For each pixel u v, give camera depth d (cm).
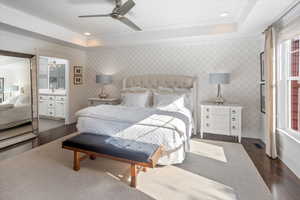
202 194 190
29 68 387
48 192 189
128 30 412
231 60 394
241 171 238
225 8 292
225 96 402
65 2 274
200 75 420
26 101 385
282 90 272
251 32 337
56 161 262
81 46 470
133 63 481
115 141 238
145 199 181
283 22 259
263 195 188
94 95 541
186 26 374
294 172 232
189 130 315
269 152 282
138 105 390
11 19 296
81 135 264
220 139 374
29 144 337
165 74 445
